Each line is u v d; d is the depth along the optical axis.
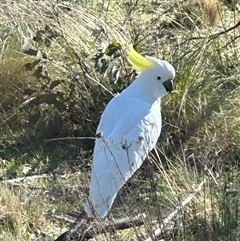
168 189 9.79
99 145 8.79
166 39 13.18
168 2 15.30
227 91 12.17
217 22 14.69
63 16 13.49
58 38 12.85
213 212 8.63
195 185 9.91
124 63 12.16
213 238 8.31
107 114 9.08
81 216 8.73
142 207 8.84
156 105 9.30
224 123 11.42
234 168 9.96
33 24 13.68
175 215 8.89
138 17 14.80
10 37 13.11
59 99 11.73
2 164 11.02
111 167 8.45
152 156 10.61
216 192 9.31
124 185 9.51
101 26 13.16
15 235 8.94
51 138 11.88
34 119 11.65
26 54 12.45
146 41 13.16
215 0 15.07
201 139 11.40
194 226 8.56
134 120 8.88
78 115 12.06
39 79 12.51
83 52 12.75
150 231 7.79
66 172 10.70
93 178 8.48
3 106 12.18
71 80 12.30
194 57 12.34
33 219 9.32
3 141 11.73
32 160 11.16
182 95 11.81
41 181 10.53
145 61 9.23
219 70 12.89
